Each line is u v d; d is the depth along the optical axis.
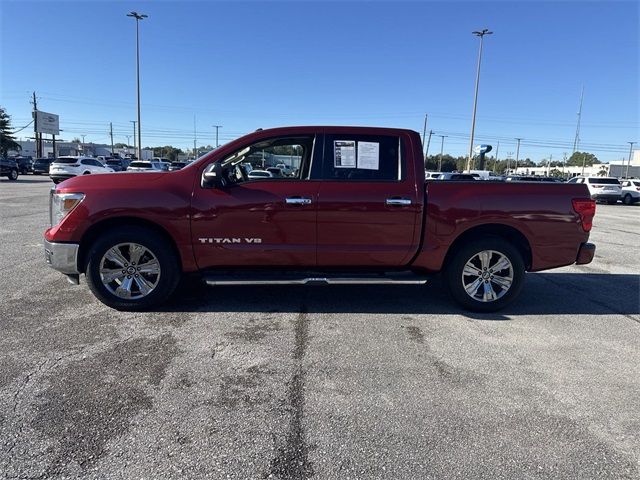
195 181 4.71
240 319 4.68
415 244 4.87
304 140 4.86
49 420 2.84
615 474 2.47
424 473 2.44
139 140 39.66
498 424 2.91
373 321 4.73
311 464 2.49
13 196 18.39
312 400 3.15
